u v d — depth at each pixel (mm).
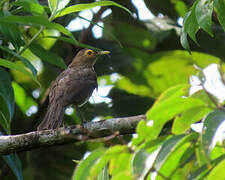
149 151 6238
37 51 10047
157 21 15312
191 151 6668
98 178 7055
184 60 15852
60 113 11391
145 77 15516
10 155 9703
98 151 6090
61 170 14109
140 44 15484
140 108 13203
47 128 10867
